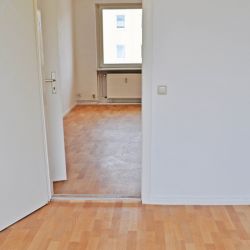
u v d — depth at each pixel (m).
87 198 2.89
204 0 2.39
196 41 2.46
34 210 2.67
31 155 2.60
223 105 2.58
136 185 3.17
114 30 7.29
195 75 2.53
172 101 2.58
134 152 4.20
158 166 2.72
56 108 3.12
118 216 2.59
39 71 2.62
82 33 7.27
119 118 6.17
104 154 4.13
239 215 2.58
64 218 2.56
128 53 7.41
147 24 2.45
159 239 2.27
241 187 2.73
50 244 2.22
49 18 2.96
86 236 2.31
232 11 2.40
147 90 2.57
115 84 7.50
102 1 7.07
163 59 2.51
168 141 2.67
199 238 2.28
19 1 2.35
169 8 2.41
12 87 2.37
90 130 5.32
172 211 2.66
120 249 2.16
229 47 2.47
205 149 2.67
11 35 2.31
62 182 3.26
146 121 2.63
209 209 2.69
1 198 2.37
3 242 2.25
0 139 2.32
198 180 2.74
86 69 7.46
